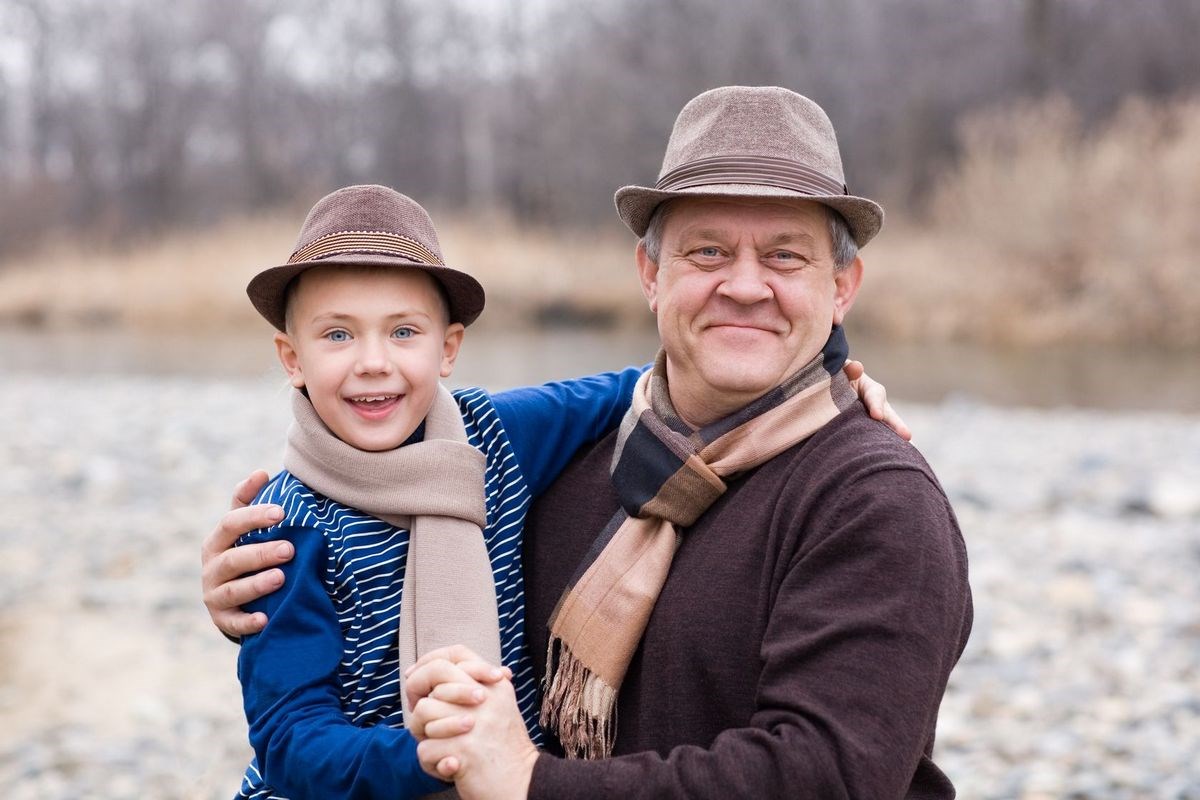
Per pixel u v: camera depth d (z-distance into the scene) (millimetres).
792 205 2266
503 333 25594
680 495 2273
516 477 2490
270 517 2211
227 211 44656
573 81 40688
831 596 1971
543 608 2436
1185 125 22312
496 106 45938
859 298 23234
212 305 28281
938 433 12453
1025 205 22438
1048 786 4676
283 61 49531
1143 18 34406
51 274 32000
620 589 2271
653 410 2426
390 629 2213
